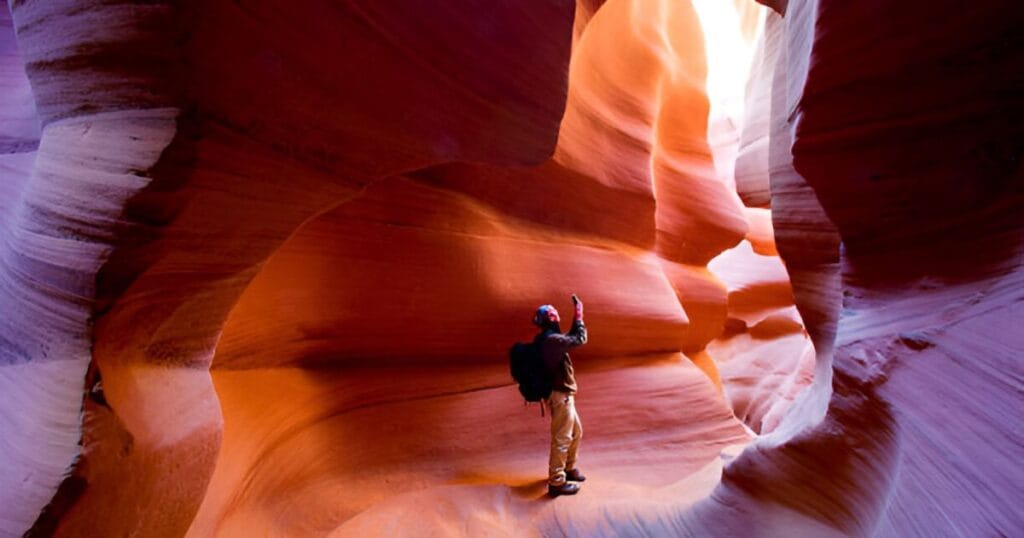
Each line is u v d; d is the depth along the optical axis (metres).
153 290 1.80
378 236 4.88
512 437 5.37
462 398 5.33
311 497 3.82
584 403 6.44
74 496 1.53
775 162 5.54
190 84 1.67
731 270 18.62
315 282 4.38
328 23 2.21
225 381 3.67
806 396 5.20
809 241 4.94
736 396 14.78
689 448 6.43
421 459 4.71
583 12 6.34
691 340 10.60
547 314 4.82
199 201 1.80
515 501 4.38
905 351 2.14
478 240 5.81
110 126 1.71
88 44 1.68
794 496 3.22
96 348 1.63
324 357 4.59
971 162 2.30
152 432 1.80
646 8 10.20
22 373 1.67
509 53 3.47
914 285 2.50
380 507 3.96
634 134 8.63
